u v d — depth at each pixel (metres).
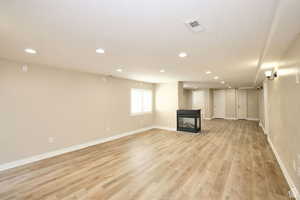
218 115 10.66
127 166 3.04
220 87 9.30
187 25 1.69
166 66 3.68
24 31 1.83
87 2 1.28
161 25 1.69
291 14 1.36
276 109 3.46
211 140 5.00
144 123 6.71
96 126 4.73
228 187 2.29
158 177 2.60
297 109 1.96
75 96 4.18
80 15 1.49
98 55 2.80
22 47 2.37
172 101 6.71
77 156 3.62
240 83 7.12
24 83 3.24
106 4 1.30
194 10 1.39
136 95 6.37
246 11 1.40
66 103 3.98
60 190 2.23
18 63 3.16
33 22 1.62
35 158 3.36
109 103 5.17
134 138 5.35
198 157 3.51
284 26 1.61
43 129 3.52
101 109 4.89
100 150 4.06
